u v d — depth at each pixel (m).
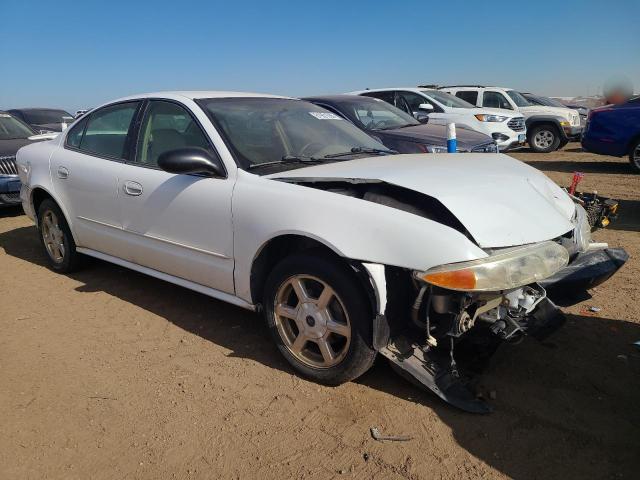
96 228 4.50
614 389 3.06
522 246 2.79
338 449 2.64
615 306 4.14
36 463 2.61
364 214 2.83
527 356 3.42
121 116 4.38
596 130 10.97
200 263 3.64
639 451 2.56
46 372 3.41
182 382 3.26
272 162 3.55
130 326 4.04
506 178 3.18
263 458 2.60
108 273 5.18
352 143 4.16
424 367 2.91
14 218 7.80
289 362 3.29
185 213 3.64
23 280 5.06
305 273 3.06
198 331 3.93
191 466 2.57
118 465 2.59
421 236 2.66
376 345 2.83
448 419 2.83
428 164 3.38
